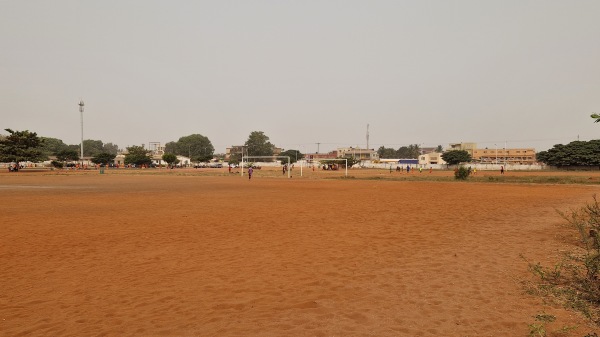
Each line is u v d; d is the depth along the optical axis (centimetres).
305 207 1722
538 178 4572
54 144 16388
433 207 1681
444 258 760
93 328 448
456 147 14625
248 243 938
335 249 859
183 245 922
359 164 12575
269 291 577
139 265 740
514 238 950
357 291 569
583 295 520
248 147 18500
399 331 424
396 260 752
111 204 1881
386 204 1831
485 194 2408
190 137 19575
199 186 3412
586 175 5588
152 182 4097
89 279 651
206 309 504
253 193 2600
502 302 509
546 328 424
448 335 412
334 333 421
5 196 2338
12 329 450
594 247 620
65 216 1448
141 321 466
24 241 981
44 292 587
